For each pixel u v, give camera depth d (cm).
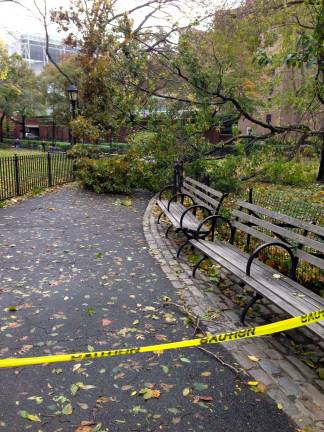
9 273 521
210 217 554
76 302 434
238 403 275
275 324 246
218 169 969
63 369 310
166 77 1223
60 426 251
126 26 1212
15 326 377
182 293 468
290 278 411
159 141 1203
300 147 1254
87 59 1559
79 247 649
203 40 1174
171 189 1155
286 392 287
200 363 322
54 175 1432
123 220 873
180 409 268
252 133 1442
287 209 645
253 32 1128
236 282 507
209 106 1138
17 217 859
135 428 251
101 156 1466
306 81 1223
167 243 689
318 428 252
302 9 1036
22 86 4462
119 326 382
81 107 1683
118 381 297
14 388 287
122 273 531
